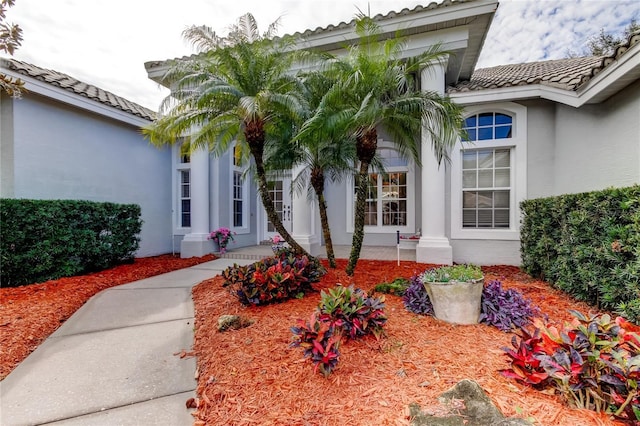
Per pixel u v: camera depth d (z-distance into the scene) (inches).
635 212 148.6
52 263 260.1
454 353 121.3
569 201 201.3
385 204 438.0
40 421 97.6
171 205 449.1
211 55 223.8
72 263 274.7
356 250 244.7
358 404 94.2
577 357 86.7
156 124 269.3
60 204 265.9
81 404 105.3
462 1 272.7
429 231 311.6
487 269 299.7
